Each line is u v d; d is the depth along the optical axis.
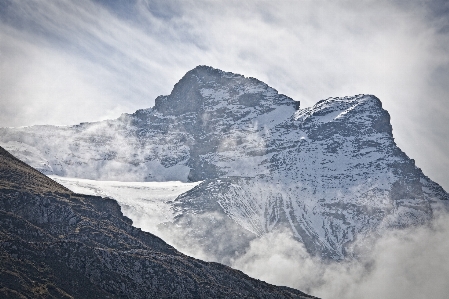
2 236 191.50
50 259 191.25
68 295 181.50
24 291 175.88
